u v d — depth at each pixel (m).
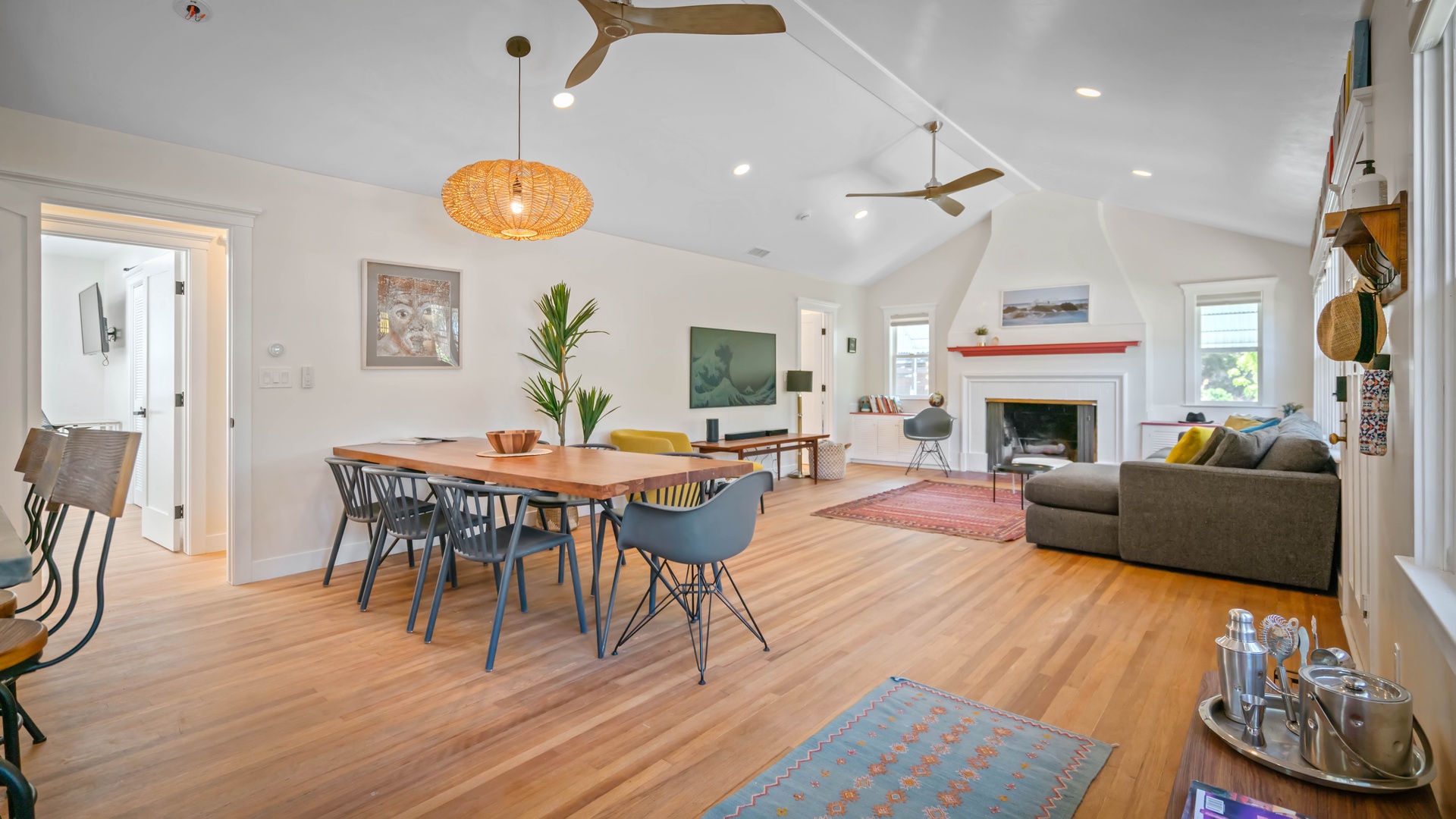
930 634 2.98
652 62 3.94
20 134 3.03
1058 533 4.39
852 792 1.83
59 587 1.71
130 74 3.07
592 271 5.55
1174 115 3.51
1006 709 2.29
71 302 6.43
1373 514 2.15
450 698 2.38
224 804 1.79
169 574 3.90
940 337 8.66
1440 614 1.15
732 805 1.77
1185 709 2.29
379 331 4.23
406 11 3.15
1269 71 2.69
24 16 2.72
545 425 5.18
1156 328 7.15
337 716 2.25
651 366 6.11
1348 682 1.25
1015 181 7.16
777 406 7.70
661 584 3.70
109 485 1.56
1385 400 1.79
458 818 1.73
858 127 5.25
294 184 3.87
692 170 5.22
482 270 4.77
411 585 3.70
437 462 3.21
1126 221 7.33
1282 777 1.22
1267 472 3.65
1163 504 3.91
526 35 3.45
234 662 2.68
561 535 3.06
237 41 3.07
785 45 4.09
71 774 1.91
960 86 4.11
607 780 1.89
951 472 8.16
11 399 2.86
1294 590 3.58
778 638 2.93
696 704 2.33
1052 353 7.62
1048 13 2.71
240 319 3.67
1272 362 6.55
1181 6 2.36
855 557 4.27
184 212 3.46
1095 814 1.74
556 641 2.90
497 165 3.13
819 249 7.50
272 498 3.82
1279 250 6.50
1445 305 1.39
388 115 3.74
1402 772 1.17
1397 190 1.68
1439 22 1.32
